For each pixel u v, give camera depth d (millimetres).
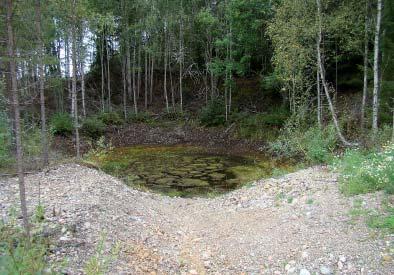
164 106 33562
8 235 5414
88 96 34438
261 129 25109
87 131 25625
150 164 19234
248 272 5996
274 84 24562
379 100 17844
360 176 9008
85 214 7496
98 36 32781
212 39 30750
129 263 5914
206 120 28406
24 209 5293
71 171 11953
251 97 30281
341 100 23625
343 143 15469
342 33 18859
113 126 28672
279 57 18219
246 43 26531
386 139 13344
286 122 21344
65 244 6012
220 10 28125
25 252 4680
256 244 6953
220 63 28125
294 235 6949
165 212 9633
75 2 14656
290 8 17500
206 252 6891
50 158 14336
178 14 30844
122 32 31672
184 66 35469
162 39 33750
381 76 18094
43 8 13641
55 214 7305
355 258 5707
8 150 13102
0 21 7133
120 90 36125
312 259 5938
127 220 7934
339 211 7594
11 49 5180
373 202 7598
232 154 21969
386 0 17500
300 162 16109
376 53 14867
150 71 36906
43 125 12688
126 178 15664
